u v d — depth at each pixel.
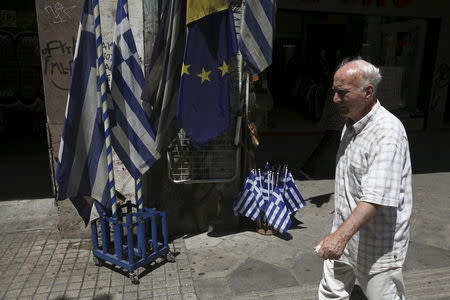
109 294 3.04
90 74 3.04
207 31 3.24
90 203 3.39
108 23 3.64
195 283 3.19
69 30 3.56
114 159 3.89
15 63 8.52
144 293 3.06
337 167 2.18
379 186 1.80
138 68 3.25
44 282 3.20
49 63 3.59
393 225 1.97
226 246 3.81
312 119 11.21
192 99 3.29
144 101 3.29
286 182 4.05
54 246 3.81
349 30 11.17
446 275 3.31
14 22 8.38
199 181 3.88
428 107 9.96
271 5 3.39
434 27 9.57
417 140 8.83
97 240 3.42
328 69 11.50
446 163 6.95
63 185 3.08
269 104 9.21
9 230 4.18
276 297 3.01
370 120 1.93
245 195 3.87
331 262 2.33
